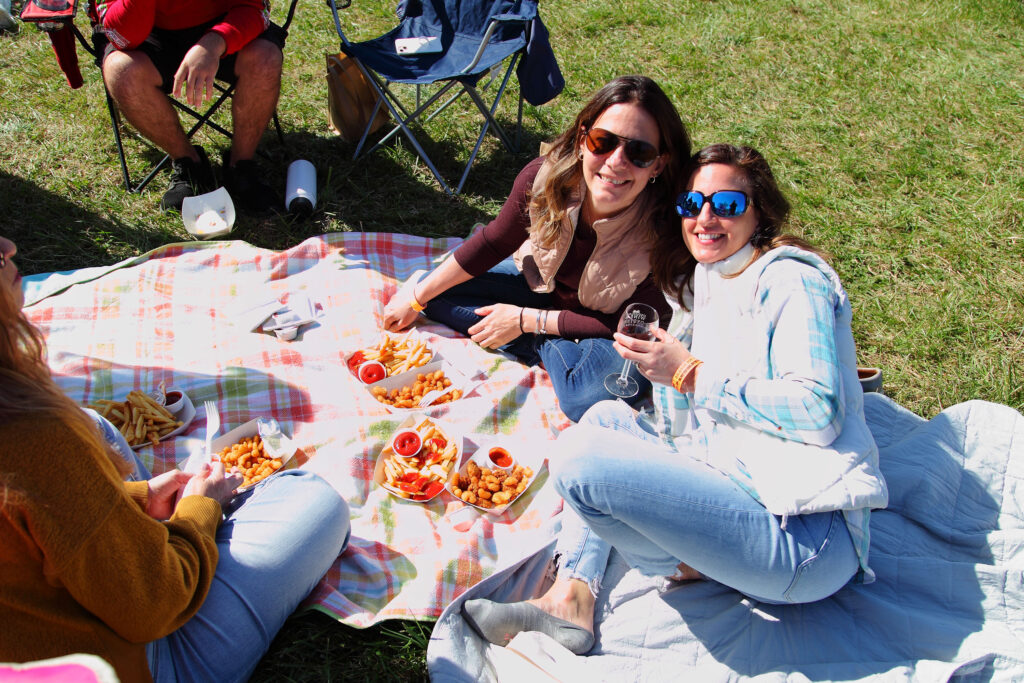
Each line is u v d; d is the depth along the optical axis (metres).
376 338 3.29
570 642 2.13
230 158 4.26
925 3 6.80
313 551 2.10
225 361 3.09
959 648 2.04
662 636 2.20
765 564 1.93
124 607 1.47
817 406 1.82
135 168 4.26
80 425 1.41
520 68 4.29
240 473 2.60
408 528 2.55
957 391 3.31
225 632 1.87
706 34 6.11
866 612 2.17
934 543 2.37
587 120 2.57
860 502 1.87
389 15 6.04
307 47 5.54
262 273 3.59
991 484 2.46
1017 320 3.67
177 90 3.56
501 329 3.18
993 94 5.54
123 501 1.45
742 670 2.11
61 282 3.41
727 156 2.06
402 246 3.87
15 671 1.12
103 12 3.63
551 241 2.90
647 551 2.14
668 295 2.42
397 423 2.84
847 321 2.03
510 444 2.88
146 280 3.46
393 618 2.24
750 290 2.02
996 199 4.45
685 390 2.09
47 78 4.86
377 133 4.73
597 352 2.96
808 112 5.29
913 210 4.37
